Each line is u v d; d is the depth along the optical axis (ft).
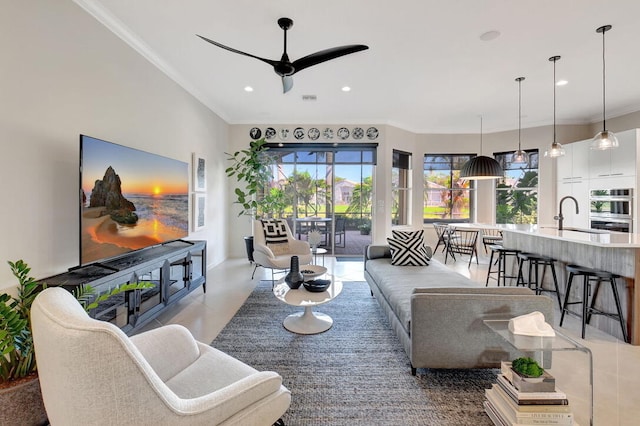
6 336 4.29
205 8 8.29
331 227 20.57
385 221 19.85
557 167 19.20
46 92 6.84
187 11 8.42
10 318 4.37
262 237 14.37
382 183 19.81
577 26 9.07
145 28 9.26
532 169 20.51
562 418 4.85
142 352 4.31
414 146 21.90
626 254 8.46
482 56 11.02
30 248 6.50
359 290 12.95
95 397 2.70
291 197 20.47
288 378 6.58
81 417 2.74
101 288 6.66
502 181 21.48
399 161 21.36
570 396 6.02
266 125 19.71
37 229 6.66
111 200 7.88
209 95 15.16
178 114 12.96
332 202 20.49
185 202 12.02
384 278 9.61
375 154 19.90
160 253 9.54
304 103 16.39
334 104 16.57
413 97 15.40
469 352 6.30
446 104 16.49
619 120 17.53
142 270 8.08
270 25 9.10
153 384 2.92
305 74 12.63
